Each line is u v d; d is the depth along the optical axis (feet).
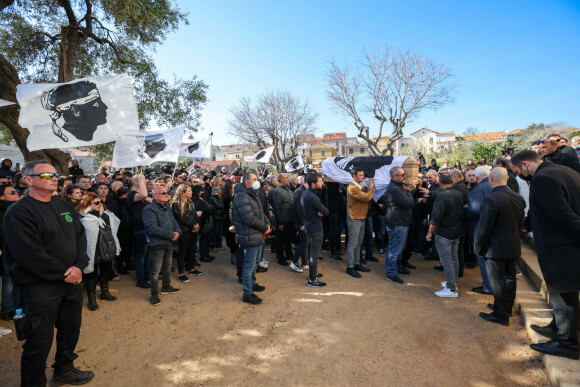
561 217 8.29
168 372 9.31
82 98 15.99
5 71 25.93
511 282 11.65
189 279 17.61
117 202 18.35
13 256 7.39
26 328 7.66
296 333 11.46
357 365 9.48
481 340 10.66
